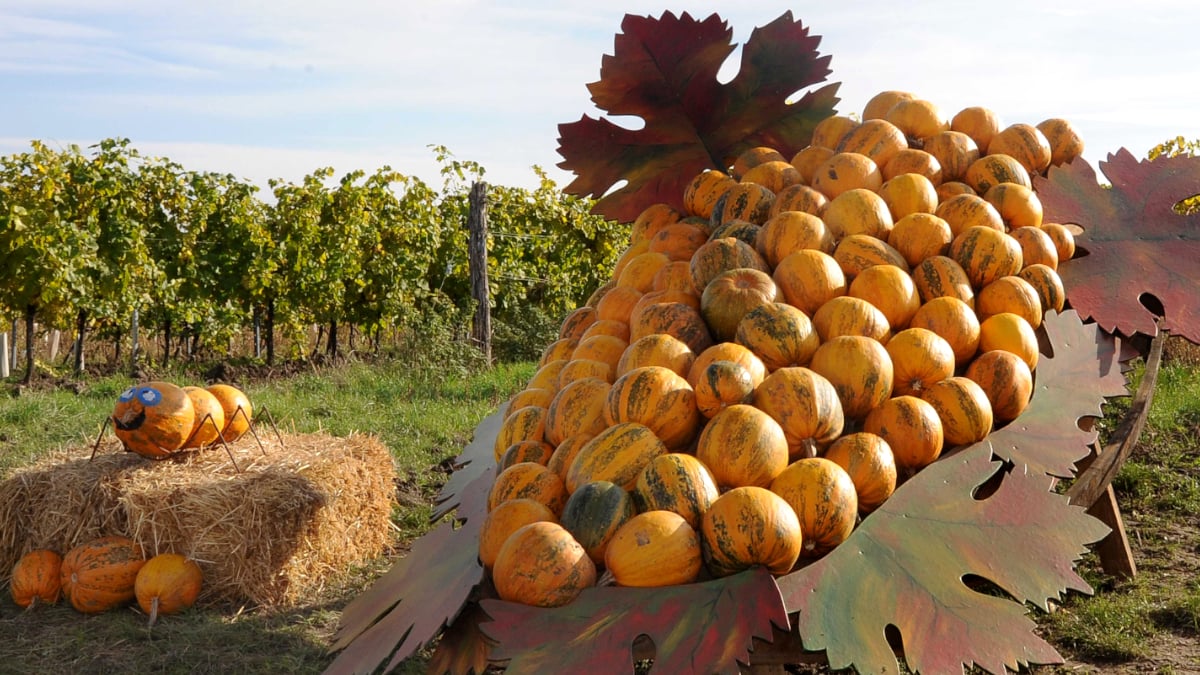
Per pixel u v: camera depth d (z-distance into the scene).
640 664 4.05
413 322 13.45
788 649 2.40
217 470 5.16
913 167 3.50
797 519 2.32
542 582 2.22
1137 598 4.66
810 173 3.72
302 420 9.06
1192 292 3.55
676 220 4.00
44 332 17.94
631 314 3.24
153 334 18.05
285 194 16.61
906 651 2.21
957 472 2.63
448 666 2.46
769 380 2.61
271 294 16.75
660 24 3.88
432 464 7.63
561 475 2.65
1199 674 3.87
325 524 5.25
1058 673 3.95
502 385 11.66
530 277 18.50
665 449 2.52
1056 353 3.22
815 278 2.97
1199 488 6.36
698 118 4.15
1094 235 3.72
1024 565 2.39
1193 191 3.81
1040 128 4.02
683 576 2.26
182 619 4.75
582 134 4.16
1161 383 8.68
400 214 17.16
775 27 3.92
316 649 4.45
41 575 4.86
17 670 4.14
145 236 15.26
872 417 2.73
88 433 8.17
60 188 14.24
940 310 2.98
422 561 2.94
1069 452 2.86
